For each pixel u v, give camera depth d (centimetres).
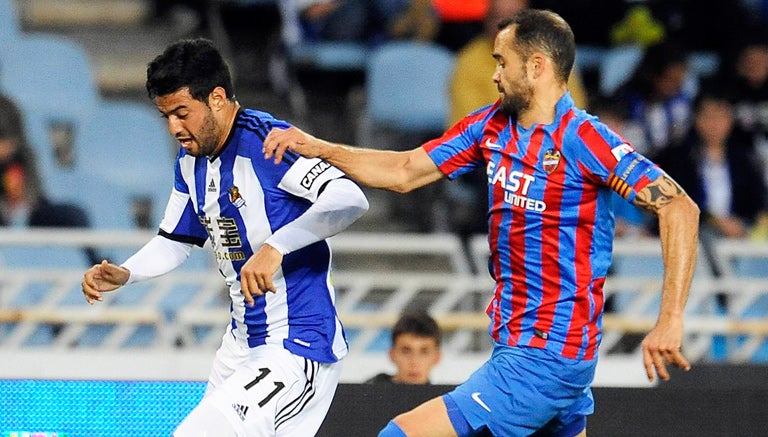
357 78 3519
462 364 2011
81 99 3167
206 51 1252
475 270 2369
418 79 3164
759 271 2589
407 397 1526
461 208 2948
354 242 2280
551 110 1234
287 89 3500
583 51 3403
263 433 1279
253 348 1327
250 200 1280
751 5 3438
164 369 1911
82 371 1889
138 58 3600
